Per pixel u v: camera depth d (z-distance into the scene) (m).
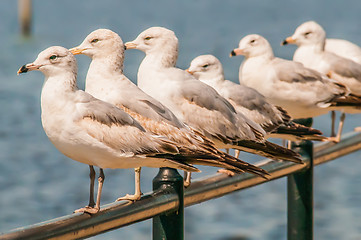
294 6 115.31
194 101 9.85
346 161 27.27
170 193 7.13
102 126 7.33
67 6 112.31
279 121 11.05
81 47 8.65
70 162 27.50
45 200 22.97
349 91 13.15
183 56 58.38
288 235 9.80
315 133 10.85
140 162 7.61
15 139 31.08
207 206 21.98
